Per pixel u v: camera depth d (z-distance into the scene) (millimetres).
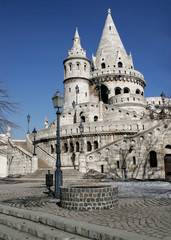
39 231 6906
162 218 7629
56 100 14133
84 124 41000
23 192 15609
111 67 69625
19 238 6727
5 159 42469
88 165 30234
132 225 6820
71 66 66938
